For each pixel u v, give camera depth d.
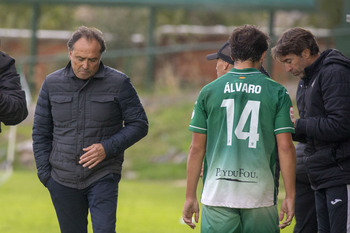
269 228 12.88
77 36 14.72
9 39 72.12
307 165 14.94
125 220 27.05
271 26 61.16
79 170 15.09
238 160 12.85
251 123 12.88
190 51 61.06
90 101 15.11
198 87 59.09
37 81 59.84
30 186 38.50
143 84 59.00
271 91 12.94
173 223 26.38
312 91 14.60
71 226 15.52
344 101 14.12
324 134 14.20
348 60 14.38
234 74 13.15
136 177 46.94
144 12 73.81
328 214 14.94
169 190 38.34
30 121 54.28
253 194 12.77
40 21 80.25
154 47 62.84
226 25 82.50
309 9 61.47
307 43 14.60
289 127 12.91
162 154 49.66
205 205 13.10
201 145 13.33
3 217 27.61
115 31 73.12
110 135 15.27
